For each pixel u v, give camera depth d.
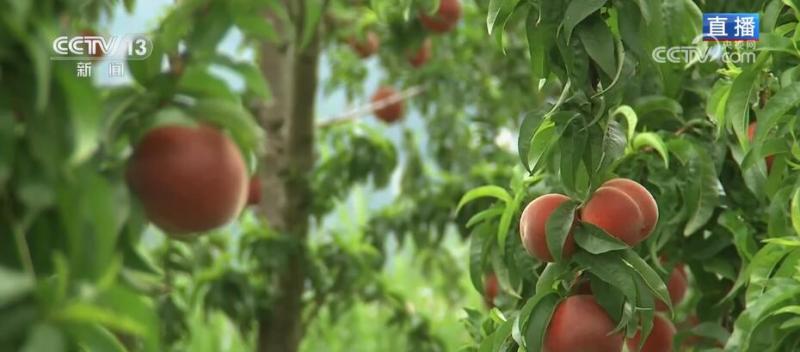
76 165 0.76
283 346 3.22
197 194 0.94
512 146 4.21
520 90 4.07
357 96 4.47
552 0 1.35
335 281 3.30
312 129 3.26
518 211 1.82
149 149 0.93
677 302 1.98
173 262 2.98
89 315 0.73
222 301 3.02
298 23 2.23
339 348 4.58
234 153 0.98
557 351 1.30
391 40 3.56
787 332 1.50
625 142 1.37
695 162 1.86
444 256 4.31
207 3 0.99
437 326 4.07
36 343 0.70
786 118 1.67
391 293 3.54
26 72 0.76
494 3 1.46
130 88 0.96
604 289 1.30
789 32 1.77
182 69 0.98
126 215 0.88
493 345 1.49
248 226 3.14
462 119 4.30
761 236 1.98
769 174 1.76
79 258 0.75
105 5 1.73
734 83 1.60
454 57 4.13
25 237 0.82
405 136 4.14
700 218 1.85
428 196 3.42
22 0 0.73
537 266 1.77
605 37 1.30
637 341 1.62
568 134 1.31
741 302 2.07
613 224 1.32
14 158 0.76
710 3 1.97
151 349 0.75
